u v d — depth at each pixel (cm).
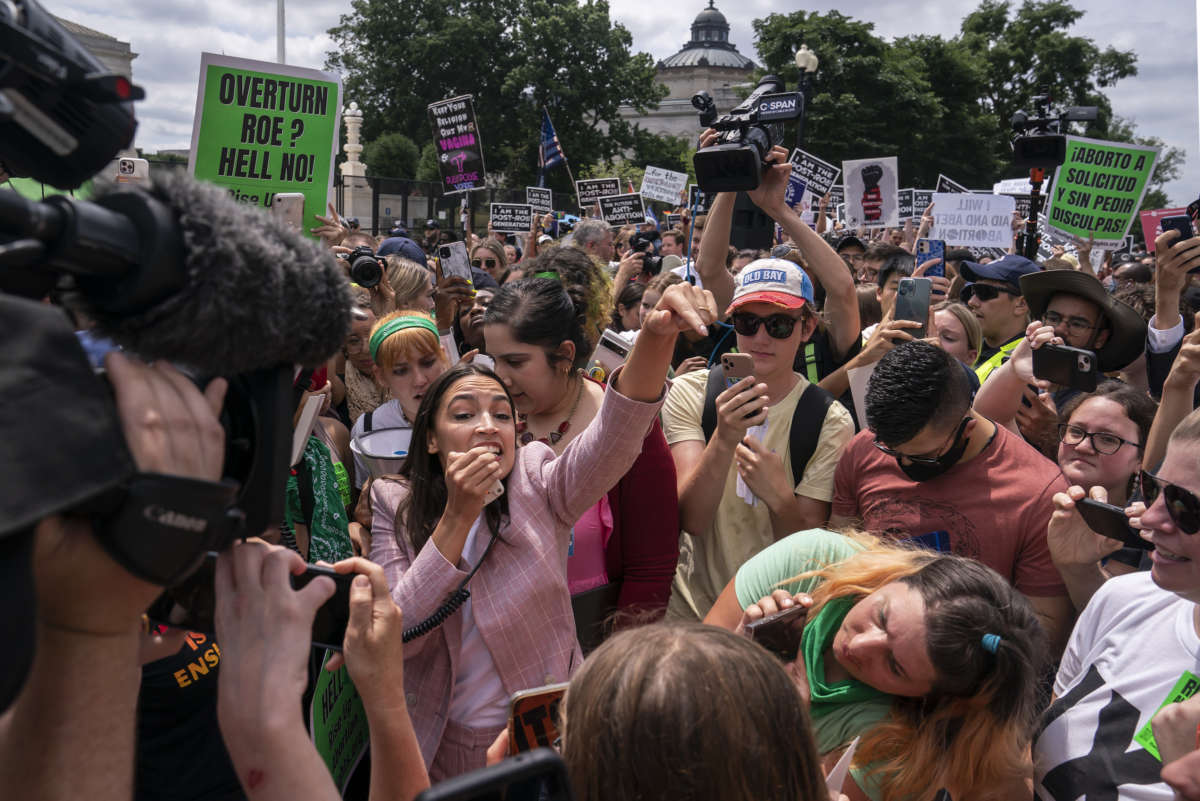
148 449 73
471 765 207
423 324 308
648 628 117
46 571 72
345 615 126
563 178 4634
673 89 7438
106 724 79
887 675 163
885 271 612
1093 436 265
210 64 395
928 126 4138
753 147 334
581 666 117
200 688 201
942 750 163
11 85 72
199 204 75
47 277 73
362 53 4694
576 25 4519
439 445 217
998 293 470
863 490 275
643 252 654
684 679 106
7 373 61
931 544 253
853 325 385
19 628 60
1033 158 599
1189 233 717
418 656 211
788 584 199
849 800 172
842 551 201
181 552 73
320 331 84
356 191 2514
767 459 274
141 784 199
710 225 395
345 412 407
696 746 104
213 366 79
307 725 204
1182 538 163
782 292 299
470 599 208
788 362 305
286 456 86
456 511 195
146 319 74
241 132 403
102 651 78
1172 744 149
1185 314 457
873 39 4109
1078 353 290
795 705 112
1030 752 187
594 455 205
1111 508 207
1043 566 246
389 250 595
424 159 3794
